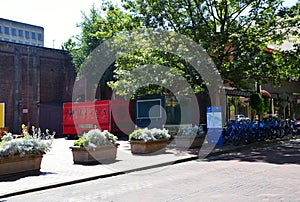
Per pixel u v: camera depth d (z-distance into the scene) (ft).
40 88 112.98
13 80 106.73
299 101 107.65
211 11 64.08
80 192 26.08
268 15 63.82
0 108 82.53
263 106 73.92
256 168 34.19
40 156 34.78
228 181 27.66
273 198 21.44
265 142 62.95
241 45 62.34
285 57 64.23
